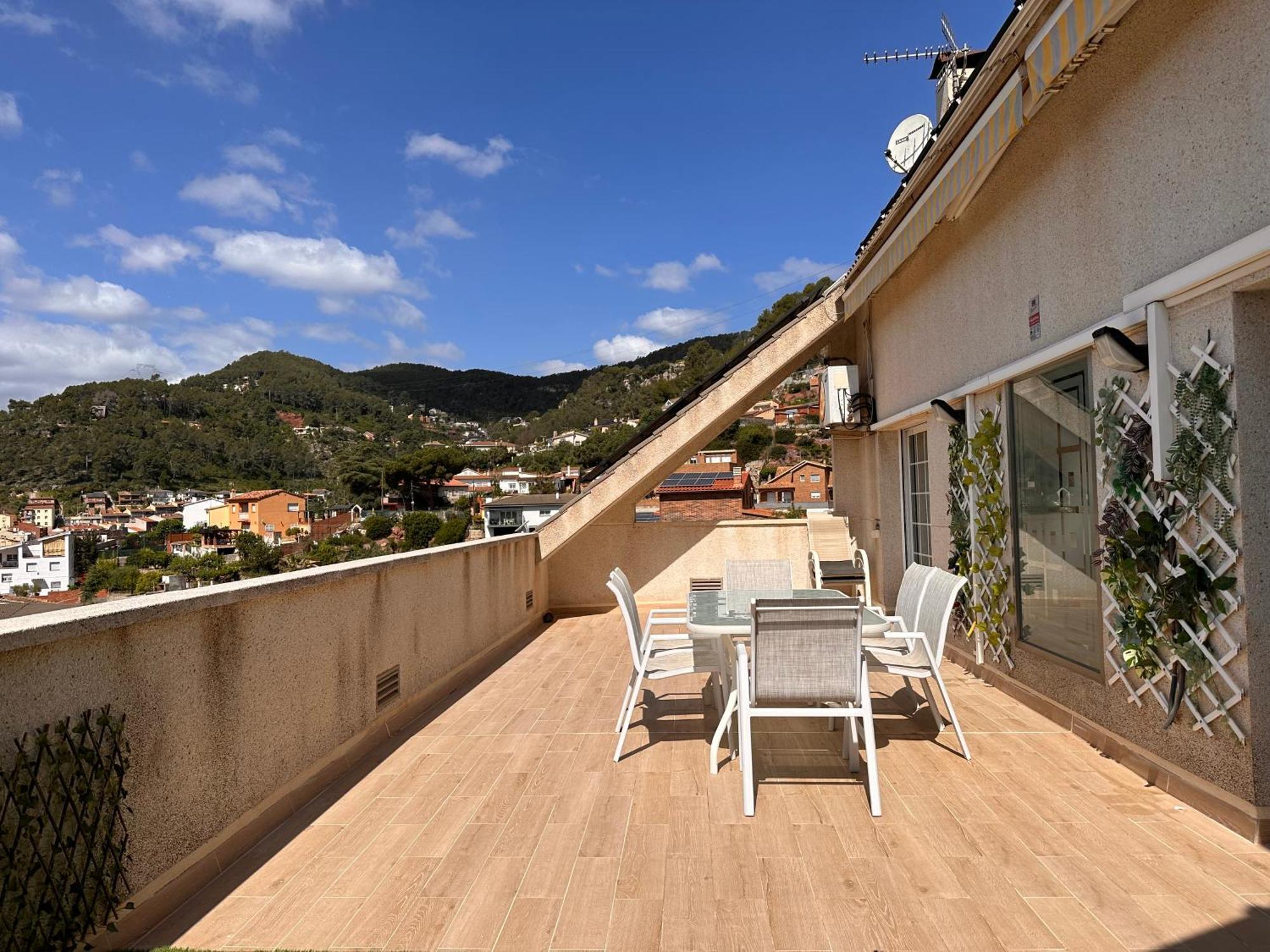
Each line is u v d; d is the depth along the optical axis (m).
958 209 5.50
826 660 3.42
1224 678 2.88
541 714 5.06
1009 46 3.44
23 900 1.93
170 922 2.48
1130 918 2.34
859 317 9.27
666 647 7.35
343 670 4.06
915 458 7.56
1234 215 2.71
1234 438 2.77
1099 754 3.88
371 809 3.46
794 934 2.30
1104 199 3.63
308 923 2.46
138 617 2.43
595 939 2.31
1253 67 2.59
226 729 2.96
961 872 2.67
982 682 5.55
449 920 2.45
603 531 9.83
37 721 2.04
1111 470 3.59
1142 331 3.35
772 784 3.61
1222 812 2.97
